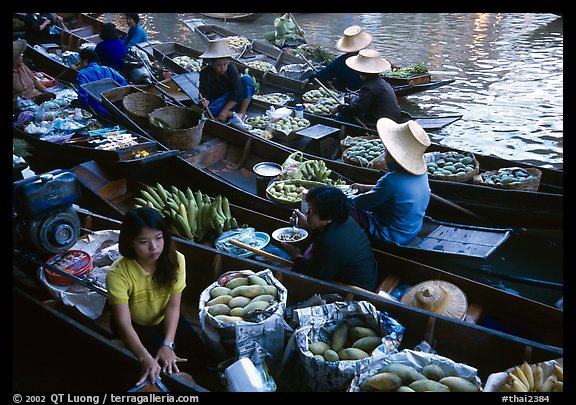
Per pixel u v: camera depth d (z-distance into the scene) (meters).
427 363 2.68
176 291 2.96
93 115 6.36
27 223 3.53
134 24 9.45
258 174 5.20
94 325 3.19
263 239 4.33
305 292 3.41
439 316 3.02
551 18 13.49
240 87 6.80
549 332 3.35
